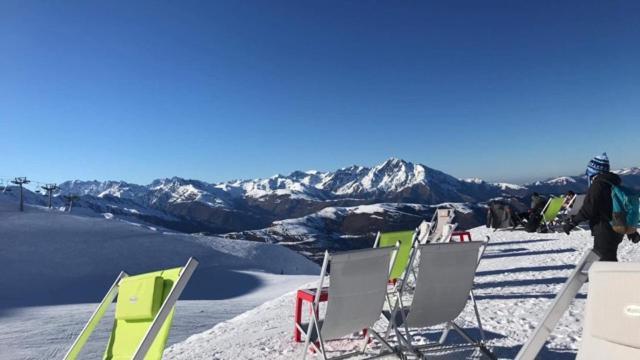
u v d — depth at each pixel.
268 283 44.38
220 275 51.16
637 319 1.46
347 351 4.37
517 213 15.45
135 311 3.09
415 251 3.73
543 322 1.98
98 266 57.75
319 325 3.60
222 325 7.91
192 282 45.84
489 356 3.79
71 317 17.95
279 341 5.04
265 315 7.63
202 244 78.06
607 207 4.27
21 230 69.62
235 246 81.44
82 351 10.59
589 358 1.57
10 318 18.92
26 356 10.55
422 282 3.66
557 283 6.83
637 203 4.14
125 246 68.19
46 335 13.12
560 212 15.77
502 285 7.04
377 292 3.70
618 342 1.50
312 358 4.29
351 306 3.60
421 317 3.76
